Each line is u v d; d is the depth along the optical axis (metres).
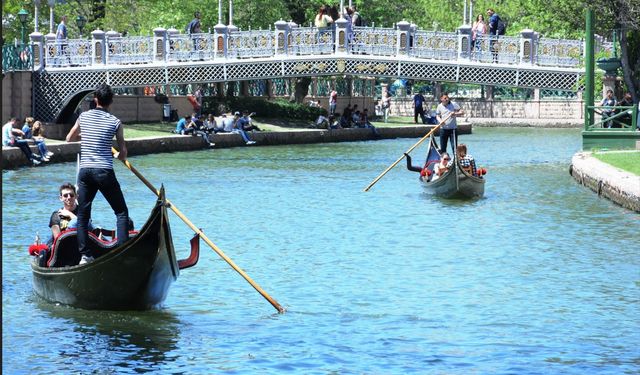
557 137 93.00
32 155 56.19
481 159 65.56
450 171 42.53
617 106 54.81
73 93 72.94
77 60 73.44
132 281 20.94
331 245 30.59
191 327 20.28
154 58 73.81
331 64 73.25
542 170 57.12
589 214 37.94
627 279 25.58
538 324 20.78
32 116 73.00
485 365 17.77
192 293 23.48
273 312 21.67
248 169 57.06
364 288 24.20
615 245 30.86
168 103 82.44
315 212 38.50
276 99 98.56
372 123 99.88
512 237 32.41
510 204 41.12
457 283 24.94
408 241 31.53
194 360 17.95
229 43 74.25
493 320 21.09
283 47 73.81
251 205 40.50
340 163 62.19
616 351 18.75
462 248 30.19
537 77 69.69
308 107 91.06
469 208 39.84
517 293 23.80
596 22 60.84
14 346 18.70
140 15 101.44
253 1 93.31
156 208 20.31
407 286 24.48
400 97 125.19
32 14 92.19
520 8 124.75
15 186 45.66
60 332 19.72
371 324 20.67
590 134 53.78
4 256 27.84
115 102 78.06
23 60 72.06
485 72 70.81
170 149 69.12
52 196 42.09
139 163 60.00
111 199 21.27
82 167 21.09
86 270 20.97
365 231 33.53
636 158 47.81
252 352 18.48
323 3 95.06
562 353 18.59
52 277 21.72
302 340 19.38
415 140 88.94
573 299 23.20
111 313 21.33
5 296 22.80
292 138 81.12
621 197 40.25
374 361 17.97
